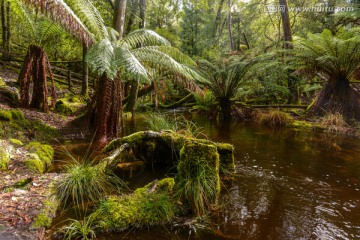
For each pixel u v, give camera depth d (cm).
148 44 727
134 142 385
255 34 1930
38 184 273
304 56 801
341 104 767
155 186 278
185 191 262
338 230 234
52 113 609
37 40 577
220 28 2252
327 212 264
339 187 326
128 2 1073
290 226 238
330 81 809
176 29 2016
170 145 380
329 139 592
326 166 404
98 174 305
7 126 427
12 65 1117
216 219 246
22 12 536
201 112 952
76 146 438
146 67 554
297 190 314
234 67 829
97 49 418
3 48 1180
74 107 733
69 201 259
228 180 339
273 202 282
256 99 1025
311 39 777
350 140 589
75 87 1135
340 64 762
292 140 574
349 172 379
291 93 971
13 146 355
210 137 576
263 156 446
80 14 456
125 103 825
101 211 230
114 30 546
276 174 364
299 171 378
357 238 223
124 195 268
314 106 831
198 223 238
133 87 786
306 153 472
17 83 796
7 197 238
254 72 839
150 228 226
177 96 1182
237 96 927
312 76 920
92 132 528
